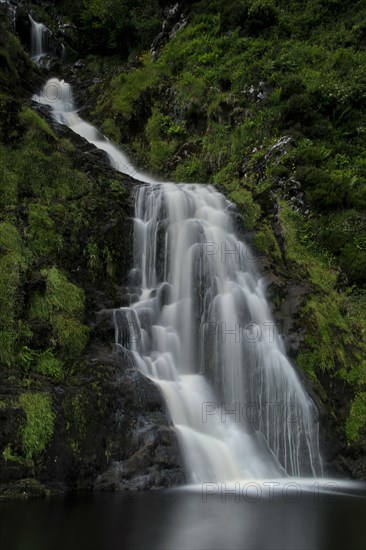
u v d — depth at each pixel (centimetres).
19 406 904
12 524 709
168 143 2197
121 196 1438
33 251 1181
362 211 1692
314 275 1498
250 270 1423
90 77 2906
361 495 958
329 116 2144
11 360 982
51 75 2839
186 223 1413
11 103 1448
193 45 2534
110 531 691
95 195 1392
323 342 1318
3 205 1248
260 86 2172
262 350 1223
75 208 1318
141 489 918
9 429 883
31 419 902
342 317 1437
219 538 680
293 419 1174
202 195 1534
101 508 797
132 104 2345
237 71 2294
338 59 2400
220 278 1362
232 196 1602
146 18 3188
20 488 860
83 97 2572
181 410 1065
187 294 1323
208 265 1360
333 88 2173
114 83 2488
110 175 1512
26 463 878
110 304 1195
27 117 1454
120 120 2323
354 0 2764
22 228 1202
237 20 2617
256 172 1844
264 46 2461
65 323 1066
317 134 2017
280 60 2334
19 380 953
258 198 1669
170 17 2831
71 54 3216
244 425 1137
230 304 1291
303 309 1359
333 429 1209
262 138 2014
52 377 993
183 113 2233
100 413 966
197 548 636
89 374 1003
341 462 1179
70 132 1761
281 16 2681
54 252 1212
